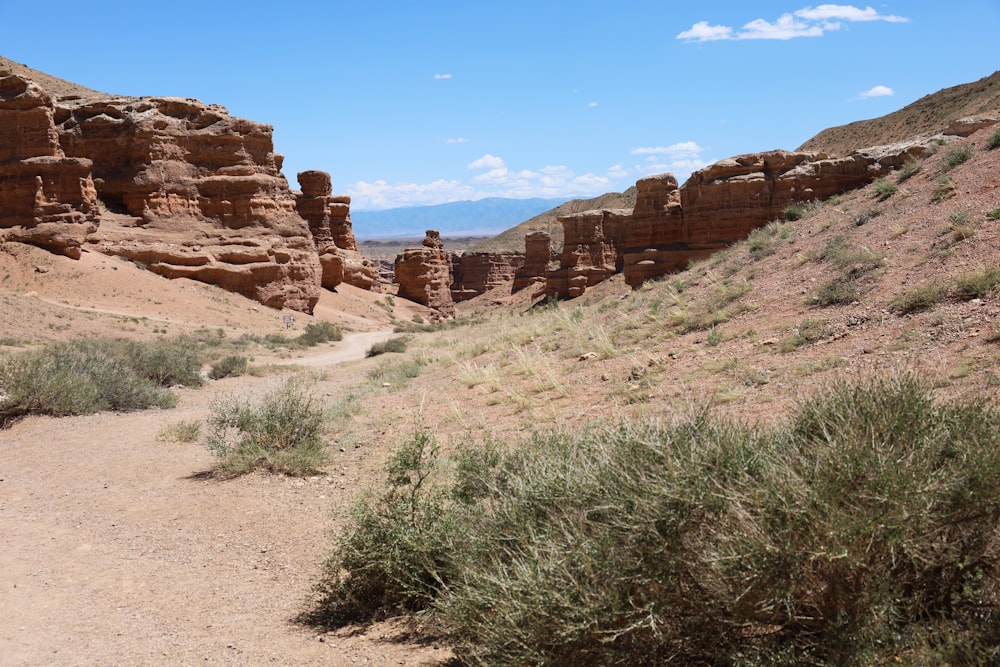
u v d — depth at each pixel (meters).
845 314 11.31
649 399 10.45
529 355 16.92
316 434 11.47
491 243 188.75
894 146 37.75
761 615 3.12
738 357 11.16
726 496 3.20
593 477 4.00
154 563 7.07
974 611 3.15
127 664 4.82
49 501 9.58
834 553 2.93
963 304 9.55
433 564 5.43
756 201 40.44
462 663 4.48
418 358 23.02
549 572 3.50
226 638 5.27
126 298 51.72
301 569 6.80
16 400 15.38
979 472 3.23
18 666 4.78
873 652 2.92
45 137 52.91
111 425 15.08
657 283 22.98
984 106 81.50
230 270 63.16
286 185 71.38
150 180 63.31
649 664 3.29
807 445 3.69
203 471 10.84
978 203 13.29
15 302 41.66
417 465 7.03
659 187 52.06
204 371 29.88
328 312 74.94
